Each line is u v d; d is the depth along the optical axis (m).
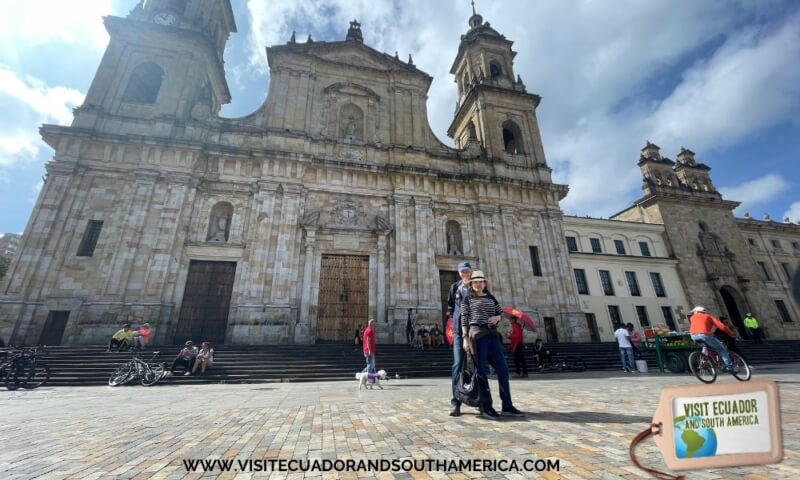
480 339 6.25
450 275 28.53
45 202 22.19
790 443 4.25
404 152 30.48
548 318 28.56
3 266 35.50
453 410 6.35
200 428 5.88
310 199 27.16
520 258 29.62
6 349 16.03
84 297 21.22
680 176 48.50
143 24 27.84
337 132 30.42
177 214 23.66
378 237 27.22
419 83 33.69
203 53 29.69
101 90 26.23
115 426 6.10
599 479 3.35
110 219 23.08
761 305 40.75
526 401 7.86
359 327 24.12
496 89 34.97
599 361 20.17
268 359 18.00
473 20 42.62
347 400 9.02
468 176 30.56
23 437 5.37
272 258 24.50
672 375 14.33
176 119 26.23
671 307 37.28
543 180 32.81
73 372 15.09
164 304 21.86
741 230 47.75
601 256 36.91
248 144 27.66
